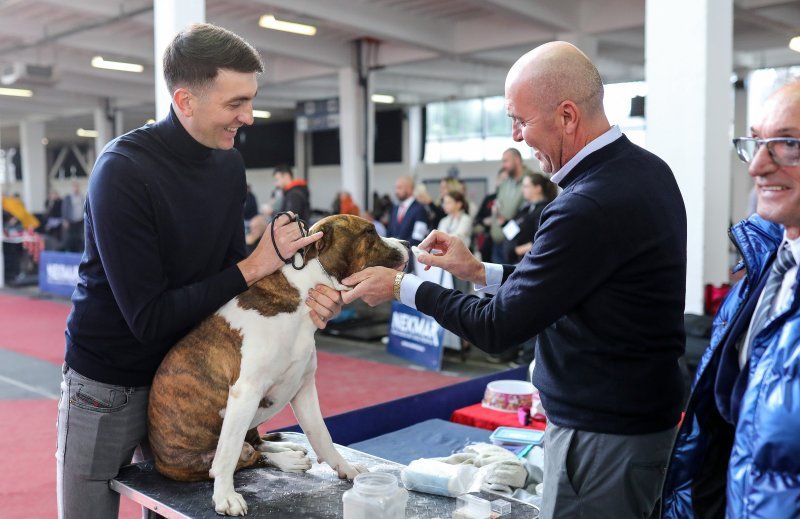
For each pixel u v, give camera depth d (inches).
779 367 48.3
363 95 517.0
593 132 63.1
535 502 88.6
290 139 923.4
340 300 72.7
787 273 53.9
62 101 713.6
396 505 65.3
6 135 1137.4
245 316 70.8
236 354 70.1
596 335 61.4
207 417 71.3
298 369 73.3
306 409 77.9
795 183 49.9
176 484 74.4
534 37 435.5
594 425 61.7
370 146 522.3
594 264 59.2
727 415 56.6
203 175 75.5
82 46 482.3
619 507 61.9
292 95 676.7
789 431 47.0
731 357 57.2
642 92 621.9
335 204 367.6
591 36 421.7
